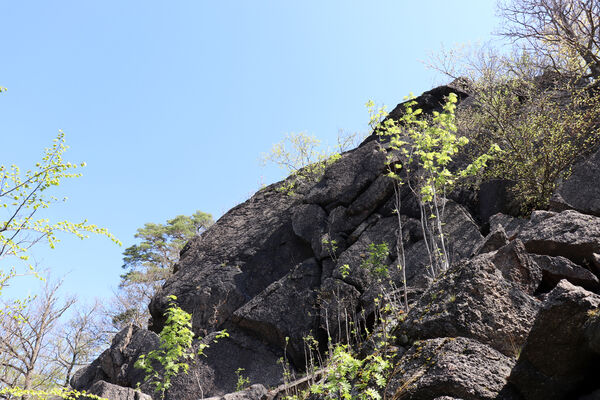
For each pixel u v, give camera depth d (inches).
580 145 374.0
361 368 179.9
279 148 621.6
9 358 480.7
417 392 156.6
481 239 360.5
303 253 467.2
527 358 147.5
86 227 216.1
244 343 405.1
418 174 414.9
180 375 397.7
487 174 414.3
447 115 327.0
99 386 339.0
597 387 141.2
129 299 918.4
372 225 420.5
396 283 358.6
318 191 475.8
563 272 222.4
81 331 725.9
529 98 430.9
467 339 168.7
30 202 213.2
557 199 303.7
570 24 465.4
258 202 592.7
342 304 368.5
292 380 355.9
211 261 514.6
